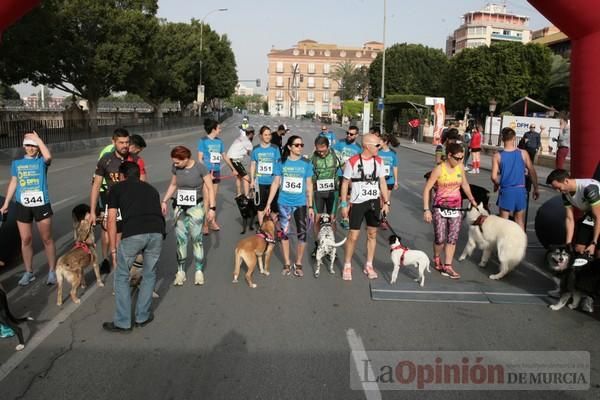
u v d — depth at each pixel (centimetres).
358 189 618
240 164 1041
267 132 816
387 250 788
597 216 541
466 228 952
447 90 4688
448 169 645
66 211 1011
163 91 4203
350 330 485
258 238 614
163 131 3778
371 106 5212
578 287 523
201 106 5956
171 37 4019
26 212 587
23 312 522
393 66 5791
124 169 491
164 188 1296
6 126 2039
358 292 593
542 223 746
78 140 2483
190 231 601
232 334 473
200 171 596
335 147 930
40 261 693
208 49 4934
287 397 369
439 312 534
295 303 554
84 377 394
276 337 468
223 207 1108
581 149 679
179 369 407
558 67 3984
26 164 582
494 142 2684
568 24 658
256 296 575
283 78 12756
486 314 530
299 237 646
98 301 554
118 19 2683
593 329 495
